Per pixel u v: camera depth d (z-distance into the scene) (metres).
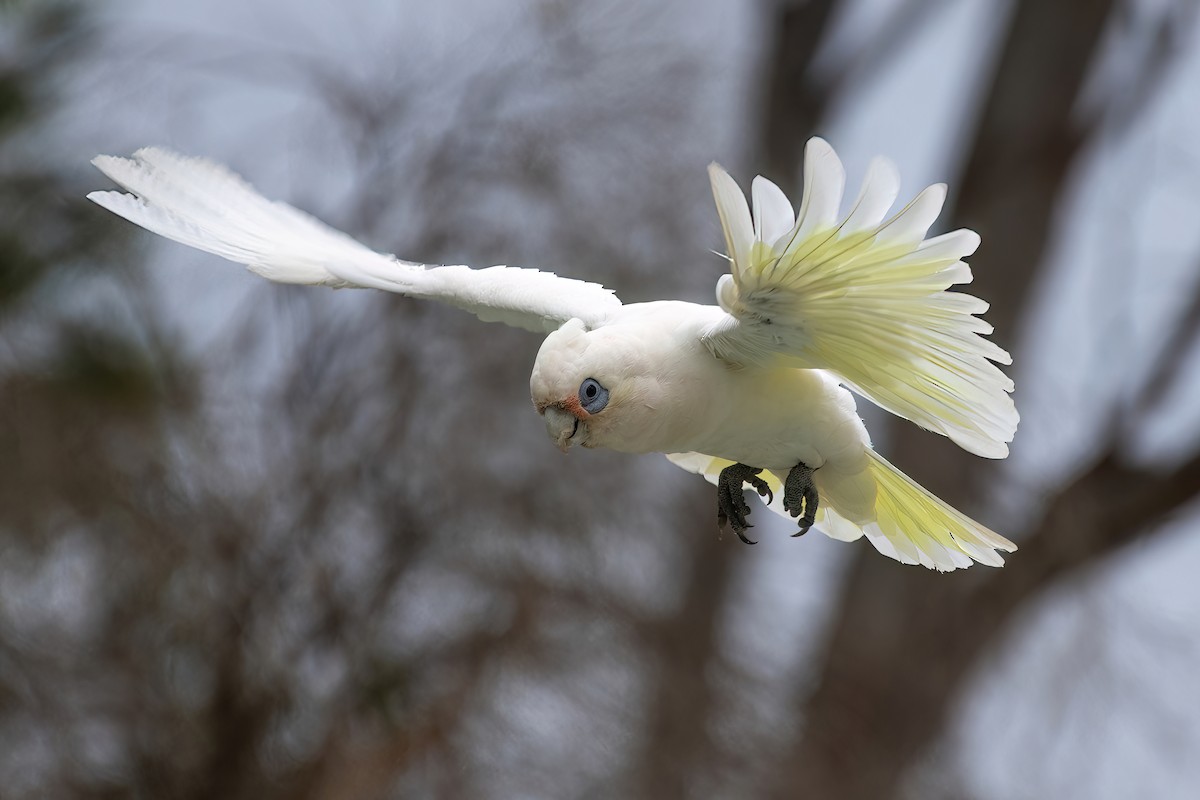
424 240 16.16
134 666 14.46
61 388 15.16
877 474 7.25
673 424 6.25
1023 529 19.77
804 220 5.40
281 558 14.66
